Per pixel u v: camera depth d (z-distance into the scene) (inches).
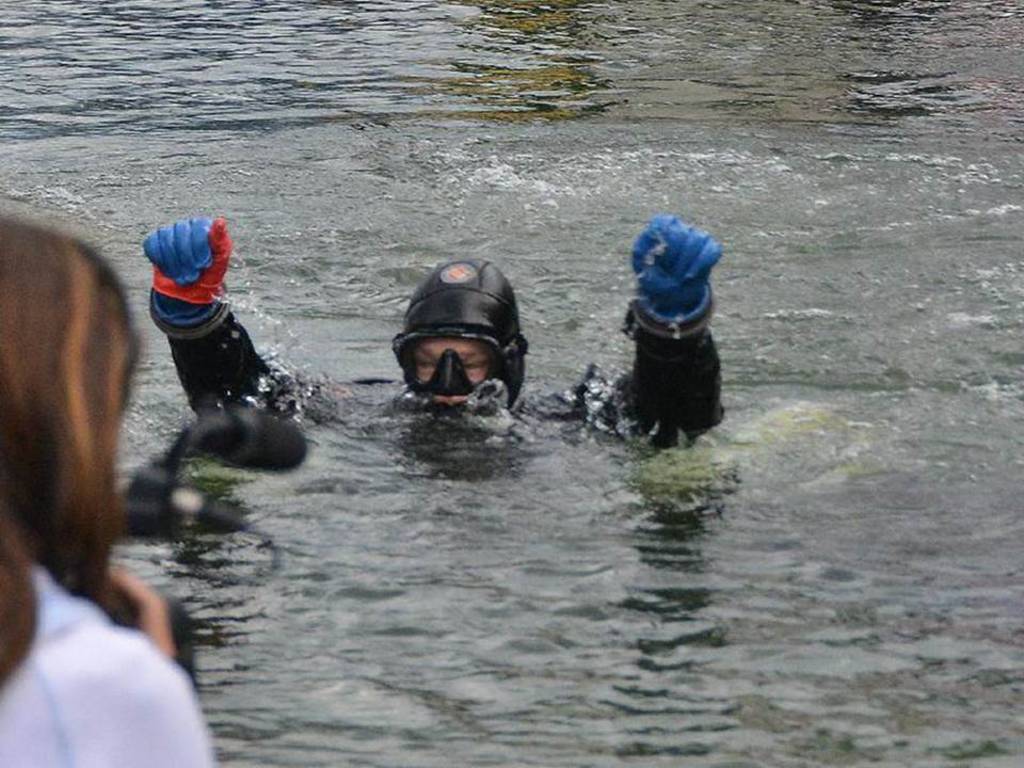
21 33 1012.5
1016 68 936.3
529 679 279.9
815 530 349.4
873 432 412.5
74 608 113.1
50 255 117.5
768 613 307.1
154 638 123.6
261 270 561.6
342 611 306.3
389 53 965.2
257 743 256.2
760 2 1139.9
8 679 107.7
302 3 1127.0
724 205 639.8
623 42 1001.5
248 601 309.9
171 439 402.3
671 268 371.6
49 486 113.4
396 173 687.1
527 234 603.5
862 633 298.5
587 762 251.3
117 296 120.7
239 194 655.1
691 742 258.2
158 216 627.5
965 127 783.7
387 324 513.7
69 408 113.4
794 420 414.9
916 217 623.8
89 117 799.1
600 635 297.3
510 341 408.8
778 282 546.3
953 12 1114.1
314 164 701.9
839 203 642.2
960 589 319.3
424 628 299.1
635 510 359.6
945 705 271.6
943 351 481.1
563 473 378.9
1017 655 290.5
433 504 360.8
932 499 369.4
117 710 108.9
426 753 253.3
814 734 261.1
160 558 328.8
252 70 912.3
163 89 863.1
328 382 428.5
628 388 406.6
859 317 511.8
